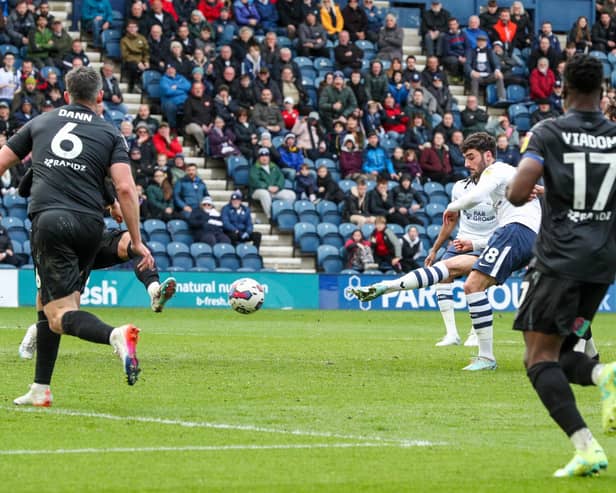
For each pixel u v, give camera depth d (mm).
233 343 38531
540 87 83438
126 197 20719
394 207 71438
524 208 30062
